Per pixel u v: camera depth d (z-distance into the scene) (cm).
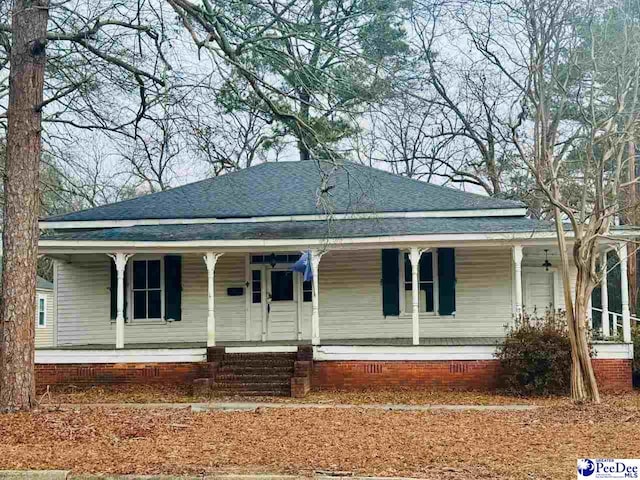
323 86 1656
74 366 2097
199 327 2412
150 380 2084
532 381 1912
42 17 1556
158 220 2466
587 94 2336
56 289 2464
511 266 2359
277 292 2422
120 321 2122
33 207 1537
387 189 2528
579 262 1681
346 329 2389
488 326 2356
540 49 1762
